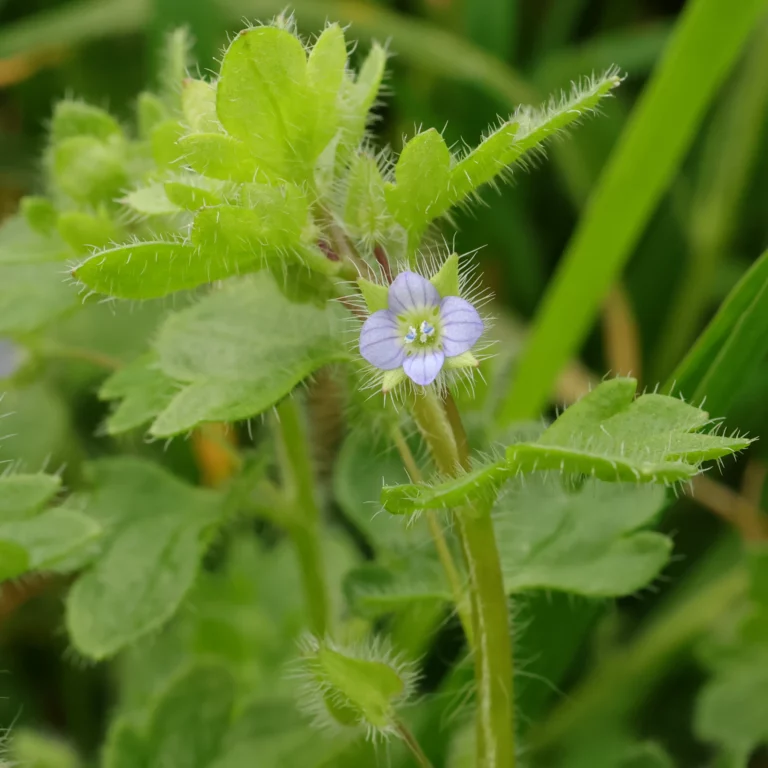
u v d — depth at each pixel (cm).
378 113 17
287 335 9
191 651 13
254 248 9
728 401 11
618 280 16
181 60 10
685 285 16
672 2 19
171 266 9
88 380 14
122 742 11
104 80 18
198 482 14
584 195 16
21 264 11
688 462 8
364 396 10
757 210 17
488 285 17
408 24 16
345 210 9
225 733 11
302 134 9
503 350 15
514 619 11
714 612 13
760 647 12
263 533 14
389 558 11
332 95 9
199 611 13
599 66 17
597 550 10
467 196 9
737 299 10
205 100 9
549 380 13
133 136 16
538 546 10
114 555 10
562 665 11
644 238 17
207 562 14
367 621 12
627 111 17
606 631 13
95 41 17
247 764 11
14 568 9
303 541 11
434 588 10
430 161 8
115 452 14
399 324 8
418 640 11
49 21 17
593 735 12
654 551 10
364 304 9
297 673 11
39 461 14
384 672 9
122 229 10
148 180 10
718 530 14
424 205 9
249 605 13
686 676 13
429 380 8
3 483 9
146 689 13
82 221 10
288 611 13
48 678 14
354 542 14
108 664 14
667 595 14
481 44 17
